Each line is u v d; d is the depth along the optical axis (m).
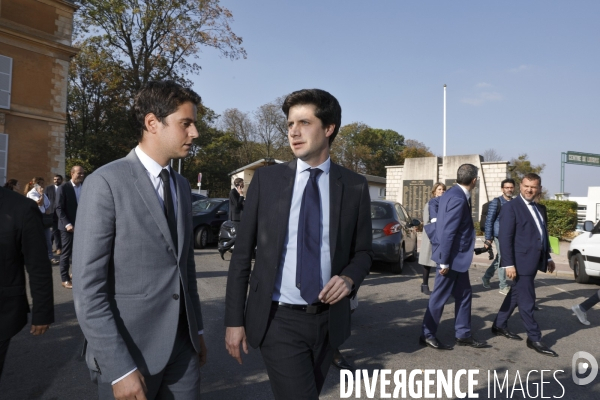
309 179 2.17
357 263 2.19
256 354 4.43
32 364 4.02
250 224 2.17
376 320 5.82
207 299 6.52
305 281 2.05
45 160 18.12
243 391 3.62
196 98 1.96
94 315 1.65
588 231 8.70
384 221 8.94
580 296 7.74
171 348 1.83
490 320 6.01
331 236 2.13
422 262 7.17
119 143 29.28
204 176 48.72
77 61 30.22
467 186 4.71
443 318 6.09
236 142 50.66
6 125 17.00
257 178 2.22
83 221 1.71
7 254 2.33
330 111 2.14
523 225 4.73
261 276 2.11
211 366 4.11
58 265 8.95
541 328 5.70
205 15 25.72
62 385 3.61
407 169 21.14
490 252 7.95
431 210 6.90
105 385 1.80
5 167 16.84
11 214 2.35
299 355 2.06
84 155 29.12
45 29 17.98
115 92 27.45
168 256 1.86
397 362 4.38
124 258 1.77
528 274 4.74
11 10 16.91
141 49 26.28
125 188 1.78
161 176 1.94
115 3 24.34
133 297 1.78
